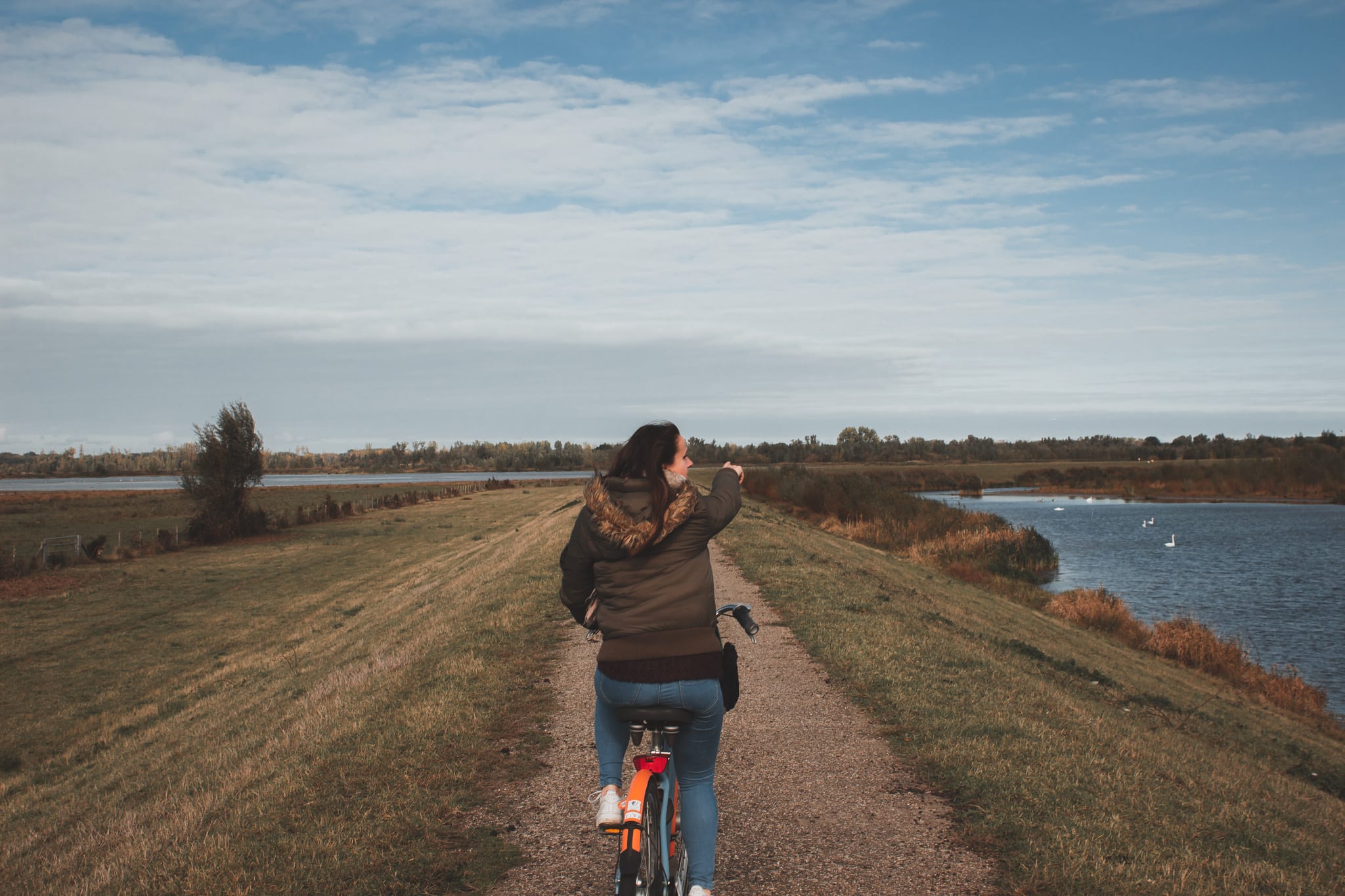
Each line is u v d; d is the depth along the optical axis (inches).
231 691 601.0
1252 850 182.2
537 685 315.9
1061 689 375.9
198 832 191.2
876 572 800.3
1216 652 764.6
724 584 558.9
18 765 502.0
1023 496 4254.4
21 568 1245.1
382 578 1186.6
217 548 1585.9
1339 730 592.1
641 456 119.2
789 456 7593.5
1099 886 157.6
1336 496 3649.1
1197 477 4414.4
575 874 167.2
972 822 188.2
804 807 200.5
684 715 117.4
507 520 2050.9
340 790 209.8
